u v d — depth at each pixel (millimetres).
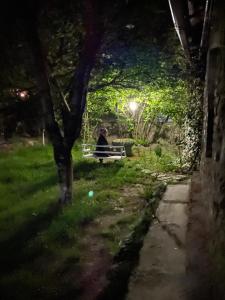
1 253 5914
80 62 7996
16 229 6953
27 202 8750
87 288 4855
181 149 13070
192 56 7543
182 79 11703
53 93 9508
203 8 5266
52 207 8242
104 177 11625
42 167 12914
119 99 18078
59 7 7203
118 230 6984
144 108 19719
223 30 3631
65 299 4613
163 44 10023
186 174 11266
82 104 8328
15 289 4766
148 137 20391
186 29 4984
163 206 6609
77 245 6355
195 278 3562
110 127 22641
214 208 3715
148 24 8469
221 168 3410
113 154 14602
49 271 5395
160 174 11836
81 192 9641
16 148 16312
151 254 4340
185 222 5539
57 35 8125
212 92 4730
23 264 5605
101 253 6031
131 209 8391
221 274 2799
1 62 8305
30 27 7238
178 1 3930
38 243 6273
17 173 11797
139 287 3529
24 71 8797
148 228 5477
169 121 19469
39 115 11953
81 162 14039
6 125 15969
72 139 8336
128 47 10125
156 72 11445
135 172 12133
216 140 3943
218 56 4039
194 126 9672
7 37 7559
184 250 4391
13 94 10297
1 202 8781
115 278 4242
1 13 6934
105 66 11023
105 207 8453
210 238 3941
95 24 7504
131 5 7418
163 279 3664
